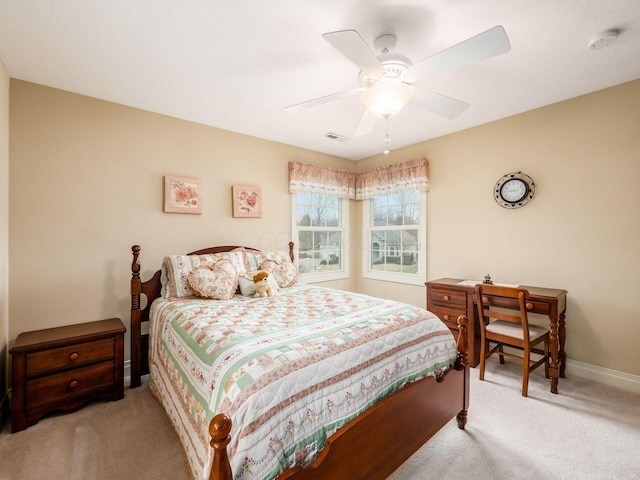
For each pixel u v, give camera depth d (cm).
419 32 169
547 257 275
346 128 322
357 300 232
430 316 192
